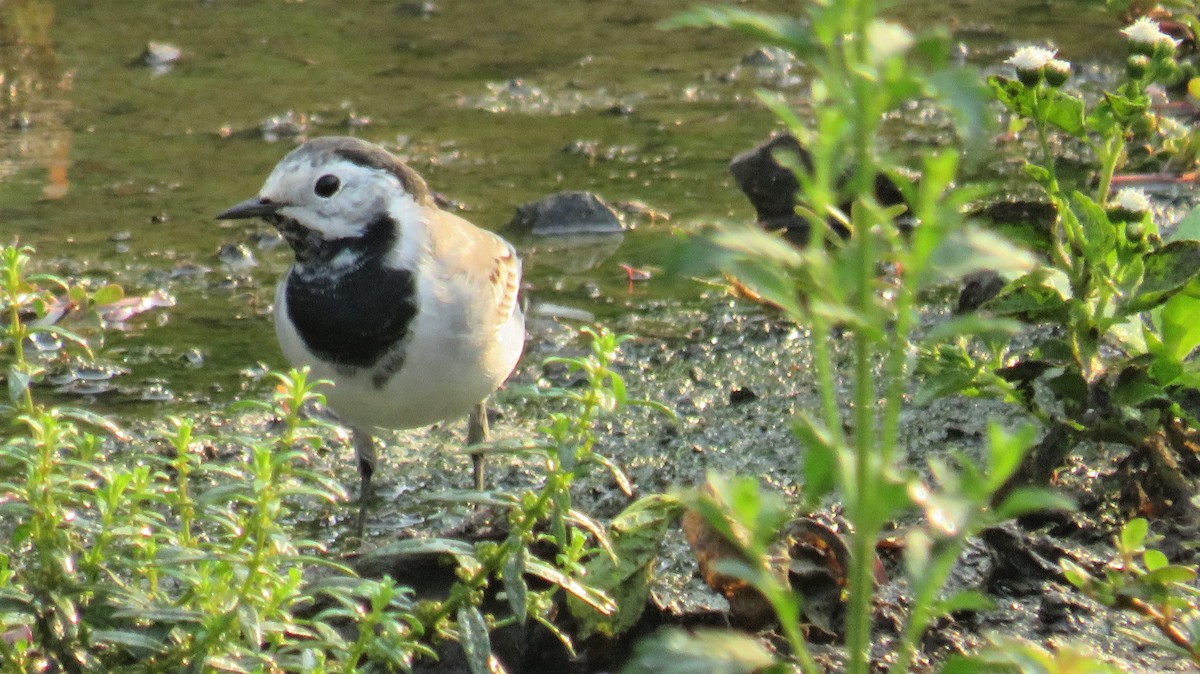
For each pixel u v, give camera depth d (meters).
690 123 19.44
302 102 20.17
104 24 23.69
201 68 21.61
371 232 9.72
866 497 3.84
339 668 6.51
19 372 6.74
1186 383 8.68
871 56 3.41
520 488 10.78
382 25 24.00
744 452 10.94
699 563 7.78
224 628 6.04
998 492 9.03
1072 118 9.03
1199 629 6.43
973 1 24.61
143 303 13.95
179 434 6.59
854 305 4.02
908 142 18.11
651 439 11.20
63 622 6.16
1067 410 9.15
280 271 14.90
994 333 9.12
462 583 6.82
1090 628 7.82
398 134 18.92
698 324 13.55
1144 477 8.99
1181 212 14.87
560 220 15.81
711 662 3.99
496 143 18.66
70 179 17.25
